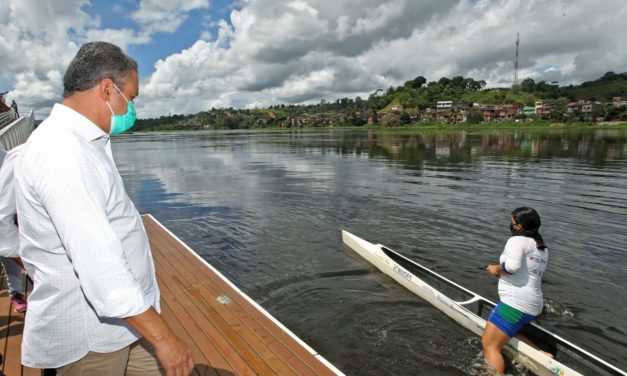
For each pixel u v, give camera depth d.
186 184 16.52
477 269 7.14
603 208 11.28
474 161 23.59
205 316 4.06
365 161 24.42
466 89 165.12
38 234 1.45
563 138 46.25
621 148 30.92
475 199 12.59
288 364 3.21
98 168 1.48
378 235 9.03
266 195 13.72
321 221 10.22
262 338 3.62
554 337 4.27
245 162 24.97
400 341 4.90
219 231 9.53
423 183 15.68
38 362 1.61
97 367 1.65
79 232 1.32
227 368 3.16
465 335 5.00
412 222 10.00
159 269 5.47
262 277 6.81
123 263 1.39
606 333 5.16
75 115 1.55
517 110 115.69
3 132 8.65
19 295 3.74
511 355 4.38
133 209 1.71
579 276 6.82
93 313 1.57
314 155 29.09
